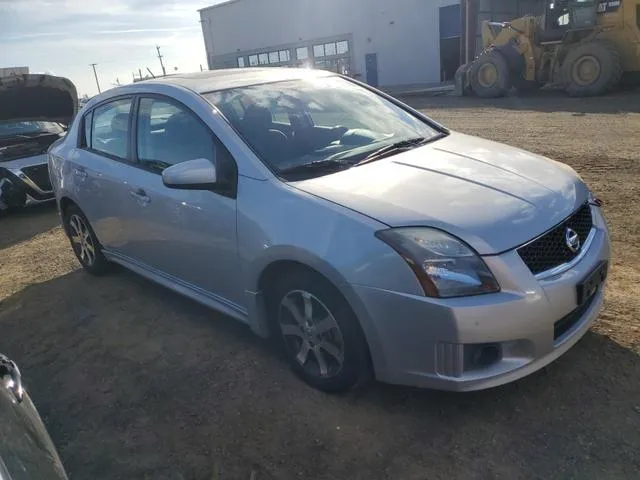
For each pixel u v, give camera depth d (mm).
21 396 1916
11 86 7852
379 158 3312
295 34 35375
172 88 3783
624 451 2479
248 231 3072
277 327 3254
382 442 2682
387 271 2529
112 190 4195
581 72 16797
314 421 2867
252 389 3178
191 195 3441
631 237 4836
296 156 3281
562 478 2379
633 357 3082
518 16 31297
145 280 4965
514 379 2566
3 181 7840
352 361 2818
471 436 2658
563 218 2783
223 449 2748
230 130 3330
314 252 2727
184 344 3762
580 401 2805
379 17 31016
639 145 8719
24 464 1544
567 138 9922
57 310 4559
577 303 2668
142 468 2686
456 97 20734
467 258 2475
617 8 16375
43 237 6906
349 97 4148
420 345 2535
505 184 2920
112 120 4336
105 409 3166
